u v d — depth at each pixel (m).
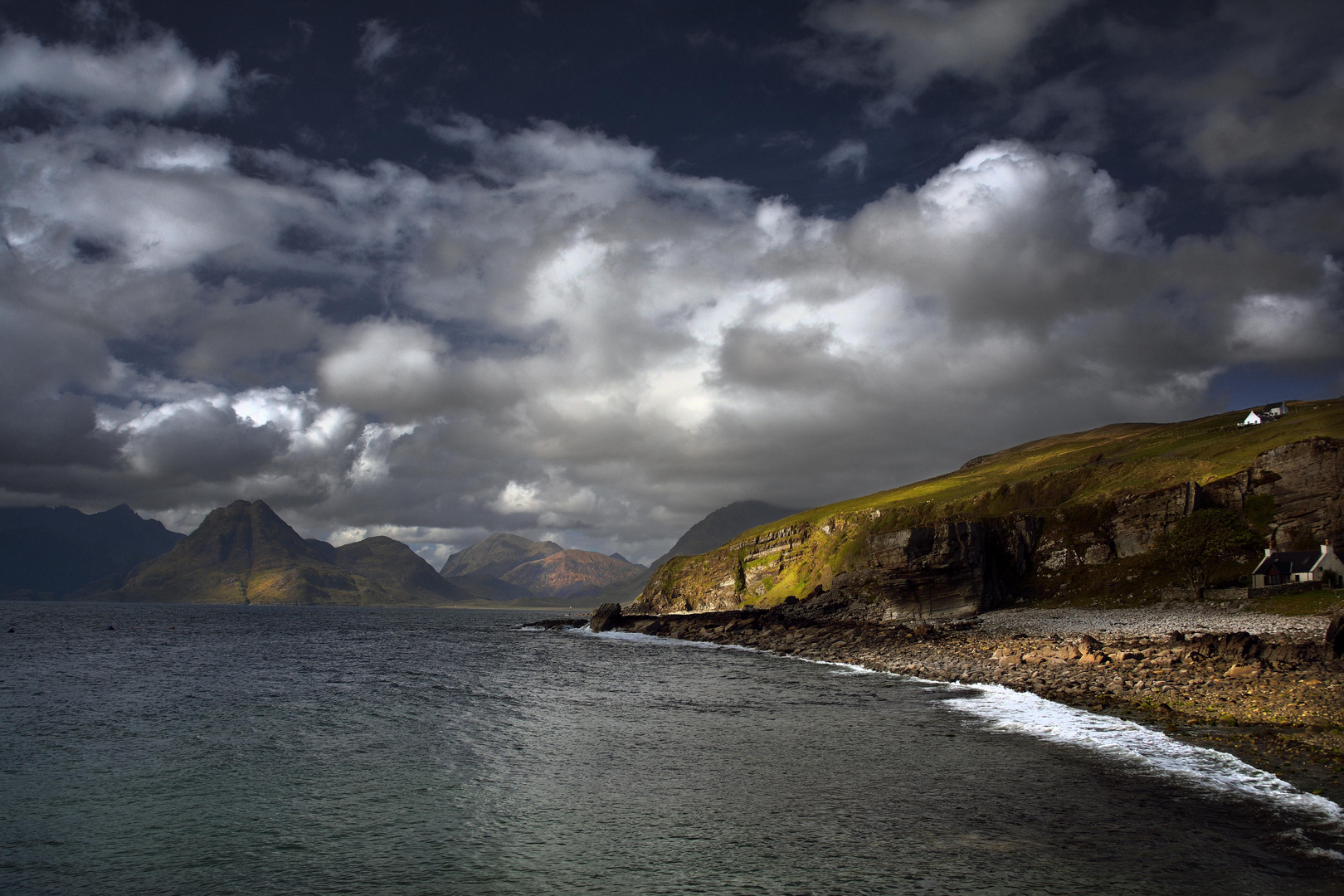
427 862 21.91
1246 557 91.62
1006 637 81.12
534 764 33.03
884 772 30.41
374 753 35.53
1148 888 18.89
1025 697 47.97
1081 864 20.48
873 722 41.44
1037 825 23.66
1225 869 19.89
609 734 39.62
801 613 132.00
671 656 92.19
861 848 22.20
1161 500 102.62
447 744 37.53
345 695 56.28
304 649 109.50
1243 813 24.00
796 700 50.88
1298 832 22.27
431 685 62.59
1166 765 29.91
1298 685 42.66
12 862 22.23
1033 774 29.38
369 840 23.73
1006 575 111.00
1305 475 91.81
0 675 70.62
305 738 39.31
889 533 128.00
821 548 161.88
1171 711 40.12
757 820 24.94
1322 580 78.62
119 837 24.25
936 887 19.31
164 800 28.14
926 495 165.62
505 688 60.16
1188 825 23.12
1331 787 26.23
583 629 177.38
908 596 109.75
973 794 27.11
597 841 23.31
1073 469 139.88
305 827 25.02
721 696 53.88
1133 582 97.50
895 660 74.00
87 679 67.62
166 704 52.34
